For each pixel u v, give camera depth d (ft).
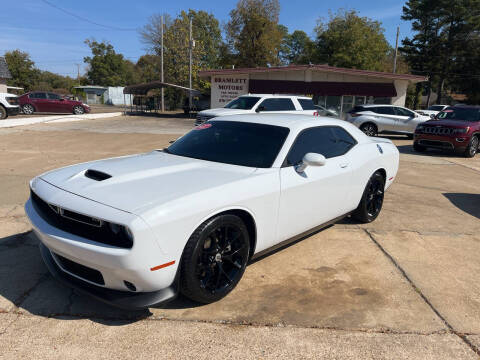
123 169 10.03
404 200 20.25
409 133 50.78
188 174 9.86
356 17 137.59
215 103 77.56
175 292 8.36
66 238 8.07
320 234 14.61
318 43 145.28
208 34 196.95
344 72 74.28
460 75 164.86
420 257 12.81
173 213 7.86
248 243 9.86
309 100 43.16
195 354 7.61
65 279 8.91
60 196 8.54
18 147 35.60
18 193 19.04
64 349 7.61
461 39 158.61
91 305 9.23
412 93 165.89
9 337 7.91
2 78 106.01
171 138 44.91
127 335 8.13
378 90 75.56
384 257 12.67
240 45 141.49
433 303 9.91
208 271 9.12
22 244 12.70
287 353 7.75
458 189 23.41
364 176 14.37
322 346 8.01
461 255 13.14
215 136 12.47
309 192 11.49
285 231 11.13
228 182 9.36
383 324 8.88
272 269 11.51
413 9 161.89
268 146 11.35
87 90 219.61
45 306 9.11
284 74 75.97
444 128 37.32
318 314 9.19
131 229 7.29
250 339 8.15
